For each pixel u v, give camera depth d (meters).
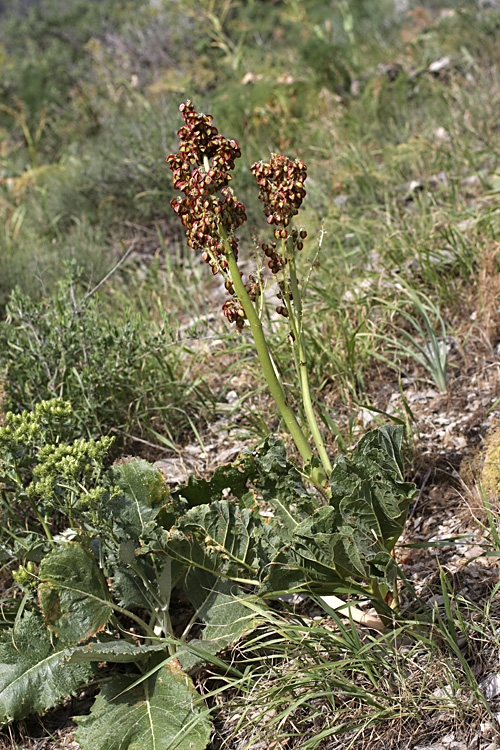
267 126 7.56
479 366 3.90
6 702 2.52
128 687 2.52
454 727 2.20
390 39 10.03
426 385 3.92
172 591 3.06
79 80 11.66
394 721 2.25
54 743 2.53
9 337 3.87
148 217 6.86
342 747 2.24
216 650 2.55
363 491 2.41
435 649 2.41
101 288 5.75
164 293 5.55
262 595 2.61
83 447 2.66
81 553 2.64
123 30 12.13
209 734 2.30
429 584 2.71
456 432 3.50
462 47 7.99
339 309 4.33
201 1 10.61
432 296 4.43
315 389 3.95
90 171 7.06
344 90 8.26
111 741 2.35
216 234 2.51
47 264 5.94
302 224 5.60
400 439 2.62
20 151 10.11
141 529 2.82
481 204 5.13
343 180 6.02
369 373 4.09
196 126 2.46
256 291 2.71
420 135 6.46
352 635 2.44
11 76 12.27
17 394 3.85
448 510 3.08
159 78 10.64
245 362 4.39
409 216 5.27
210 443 3.97
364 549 2.45
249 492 2.89
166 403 4.18
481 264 4.38
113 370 3.92
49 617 2.53
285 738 2.31
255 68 9.55
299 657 2.53
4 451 2.84
